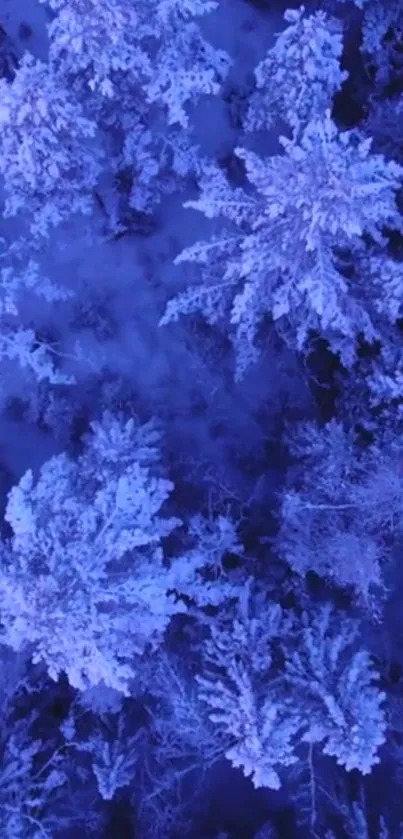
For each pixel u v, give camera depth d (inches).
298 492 211.5
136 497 190.2
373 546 202.8
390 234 208.4
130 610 191.3
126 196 239.3
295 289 194.1
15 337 227.9
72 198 221.6
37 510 188.2
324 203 176.2
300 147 181.3
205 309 218.1
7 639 187.5
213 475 242.7
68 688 238.2
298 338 203.5
